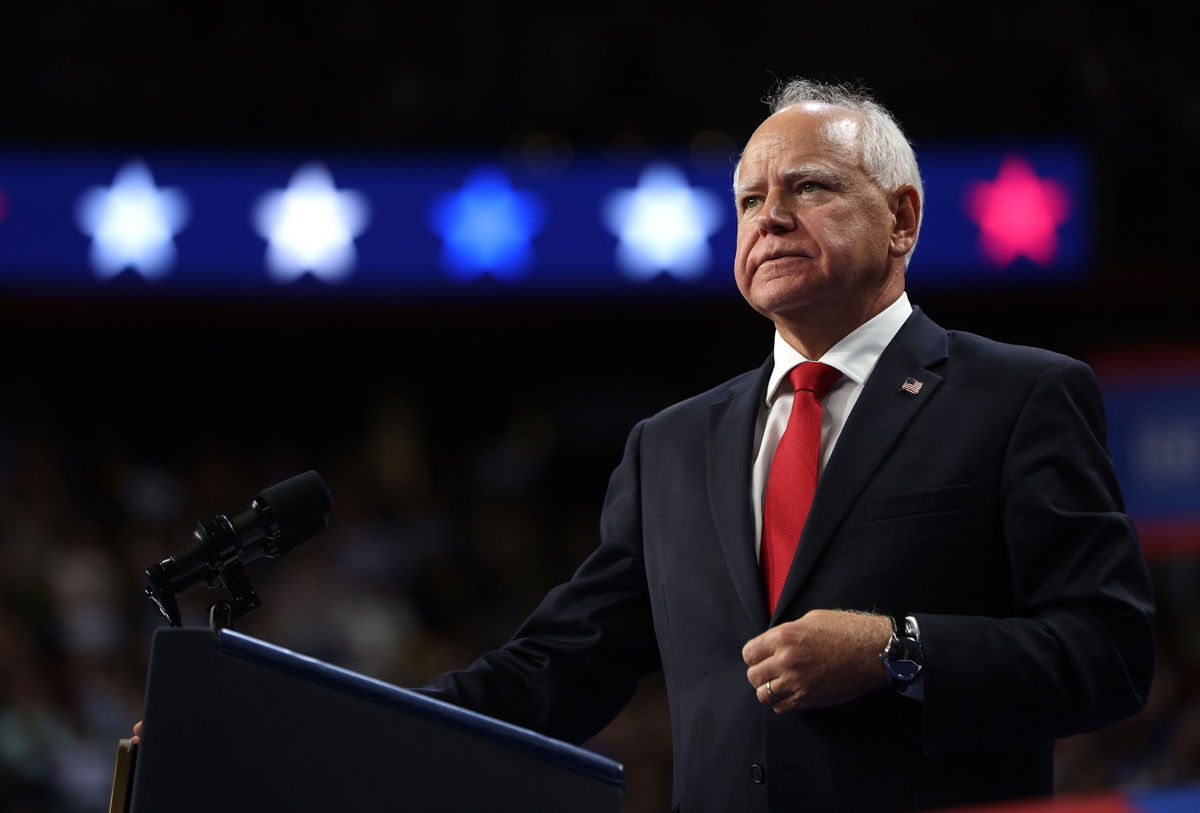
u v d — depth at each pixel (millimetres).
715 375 33281
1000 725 6078
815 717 6457
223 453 28938
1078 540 6387
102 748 22359
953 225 27984
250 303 29109
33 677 22047
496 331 33125
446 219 28141
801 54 34500
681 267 28141
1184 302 29109
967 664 6020
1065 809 5281
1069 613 6270
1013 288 28531
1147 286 28938
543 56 33688
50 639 23359
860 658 6008
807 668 5941
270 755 5312
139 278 27375
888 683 6094
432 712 5430
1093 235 28438
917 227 7484
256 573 25062
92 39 33469
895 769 6336
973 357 7047
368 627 24906
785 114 7352
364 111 33062
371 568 26344
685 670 6938
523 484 30094
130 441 33312
